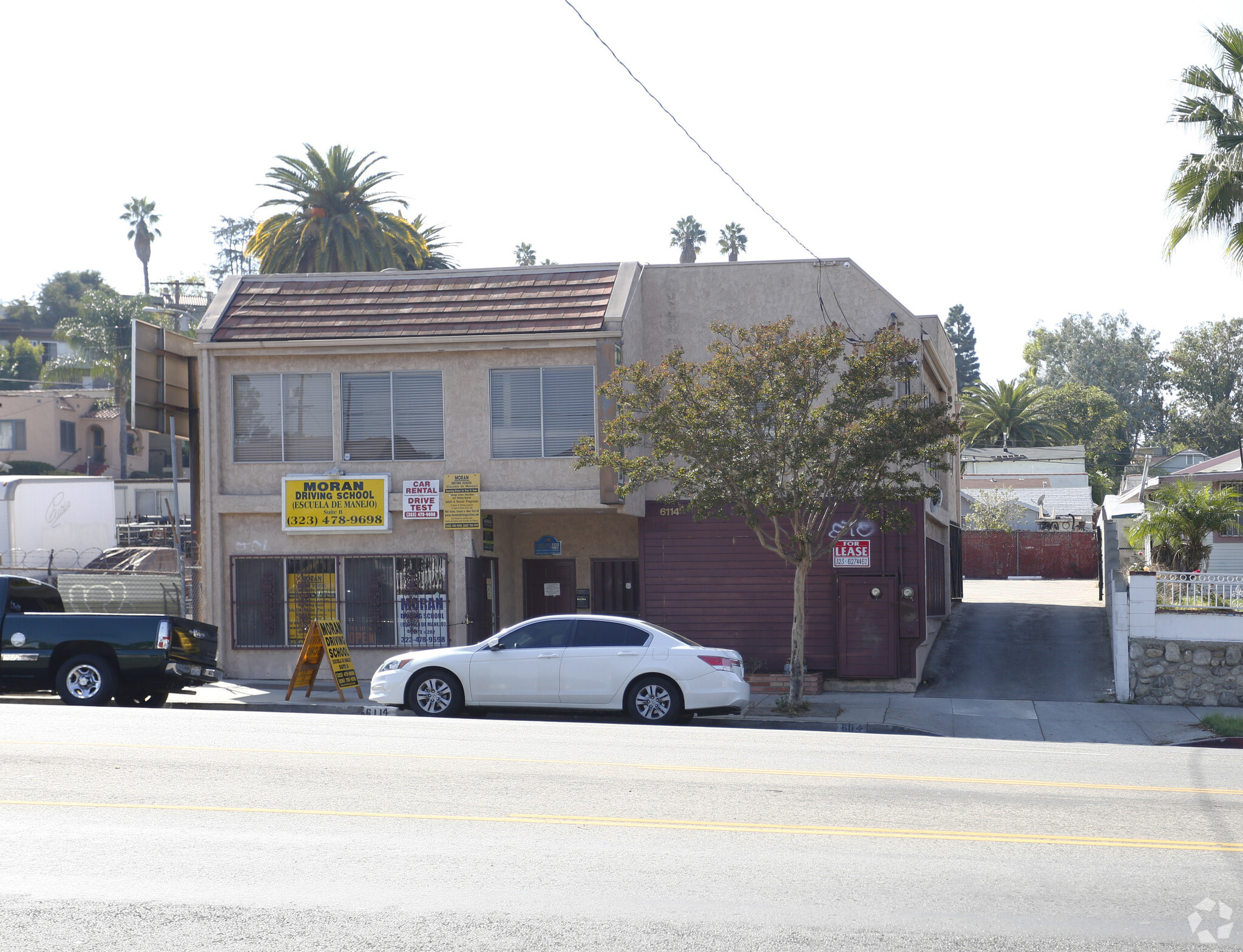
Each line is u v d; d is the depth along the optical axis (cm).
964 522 5453
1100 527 3641
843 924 598
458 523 2106
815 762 1123
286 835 773
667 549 2170
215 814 834
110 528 3525
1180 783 1038
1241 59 2380
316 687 2017
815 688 2006
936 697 1978
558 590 2436
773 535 2134
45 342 8562
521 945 559
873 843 773
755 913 615
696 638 2150
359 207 4419
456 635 2122
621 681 1584
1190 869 715
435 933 574
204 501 2173
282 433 2177
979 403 7388
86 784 936
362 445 2161
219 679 1816
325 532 2139
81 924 583
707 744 1253
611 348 2048
